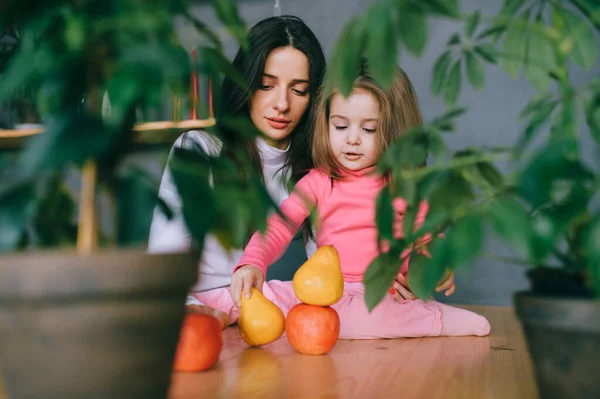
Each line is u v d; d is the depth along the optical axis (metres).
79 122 0.50
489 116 2.13
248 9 2.28
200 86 1.46
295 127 1.53
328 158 1.45
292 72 1.41
